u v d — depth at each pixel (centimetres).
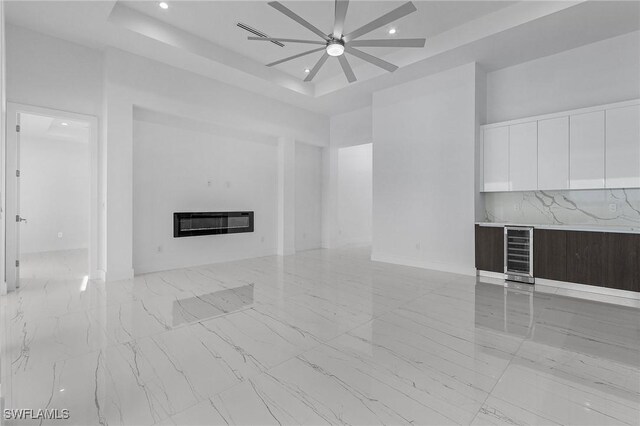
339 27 290
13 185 378
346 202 846
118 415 154
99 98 432
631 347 229
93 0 326
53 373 192
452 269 485
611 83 388
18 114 378
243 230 592
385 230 574
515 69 465
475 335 252
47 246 718
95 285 398
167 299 343
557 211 425
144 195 472
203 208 538
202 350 224
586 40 396
